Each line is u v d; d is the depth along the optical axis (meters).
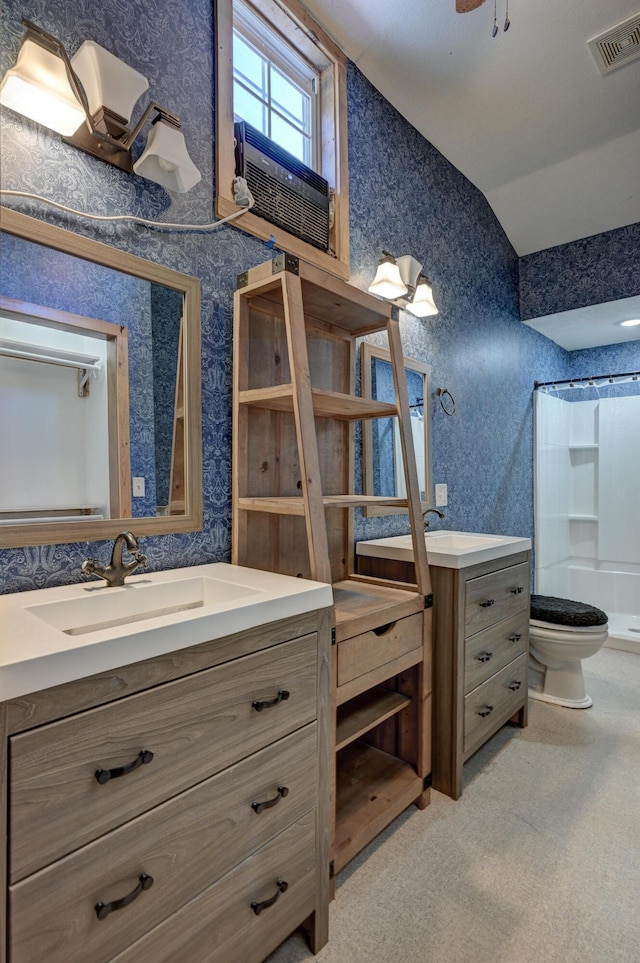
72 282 1.22
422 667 1.71
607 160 2.75
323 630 1.21
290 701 1.12
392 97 2.29
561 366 4.33
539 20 1.88
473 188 3.01
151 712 0.85
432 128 2.50
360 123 2.13
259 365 1.65
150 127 1.35
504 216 3.24
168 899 0.88
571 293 3.36
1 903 0.67
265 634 1.05
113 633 0.81
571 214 3.14
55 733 0.73
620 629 3.50
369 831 1.47
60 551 1.21
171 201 1.42
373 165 2.21
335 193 1.98
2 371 1.12
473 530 2.99
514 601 2.19
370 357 2.17
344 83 2.03
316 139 2.03
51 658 0.72
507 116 2.43
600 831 1.59
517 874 1.42
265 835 1.06
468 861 1.46
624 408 3.98
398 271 2.09
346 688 1.37
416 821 1.65
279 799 1.09
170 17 1.42
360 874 1.42
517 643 2.22
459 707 1.78
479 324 3.06
